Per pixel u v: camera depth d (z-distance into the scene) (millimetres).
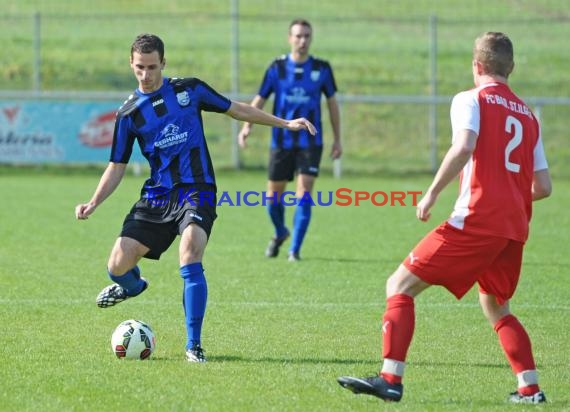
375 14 106438
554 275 35062
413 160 77500
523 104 18672
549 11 106250
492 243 17812
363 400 18500
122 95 70125
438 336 24969
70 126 70500
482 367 21562
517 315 28016
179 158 22438
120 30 101250
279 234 38219
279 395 18750
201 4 110125
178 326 25562
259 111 23141
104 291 23719
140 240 22250
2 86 86688
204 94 22750
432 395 18984
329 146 78562
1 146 70188
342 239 44000
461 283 18141
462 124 17703
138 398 18344
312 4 109938
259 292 30875
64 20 103062
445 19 104562
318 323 26359
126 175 71625
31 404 17906
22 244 40344
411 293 18156
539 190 19031
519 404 18344
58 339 23625
